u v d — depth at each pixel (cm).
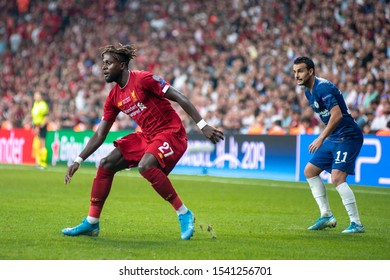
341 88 5181
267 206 3139
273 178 4856
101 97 6956
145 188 4066
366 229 2377
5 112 8044
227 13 7269
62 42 8656
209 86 6259
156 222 2466
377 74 5006
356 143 2309
